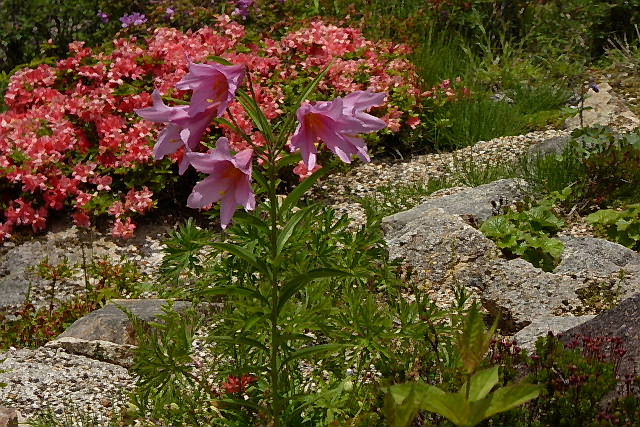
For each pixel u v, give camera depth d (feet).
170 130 12.14
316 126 11.57
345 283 17.43
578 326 16.51
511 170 29.91
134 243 28.07
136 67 31.78
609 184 26.96
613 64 39.22
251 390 15.69
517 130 34.22
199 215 29.35
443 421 13.39
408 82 34.32
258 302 15.19
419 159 32.65
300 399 14.51
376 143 32.40
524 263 22.67
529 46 42.19
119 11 43.27
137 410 16.17
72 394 18.13
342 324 15.07
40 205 29.19
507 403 9.80
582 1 43.24
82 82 32.83
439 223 23.76
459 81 36.32
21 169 28.73
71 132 30.04
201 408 16.06
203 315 19.92
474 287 22.35
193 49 32.63
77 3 43.19
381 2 43.91
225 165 11.80
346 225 17.94
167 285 23.49
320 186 30.53
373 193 29.96
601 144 27.84
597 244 23.66
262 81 32.14
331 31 35.01
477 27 42.06
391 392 10.19
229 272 17.17
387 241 24.20
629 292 21.70
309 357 15.62
